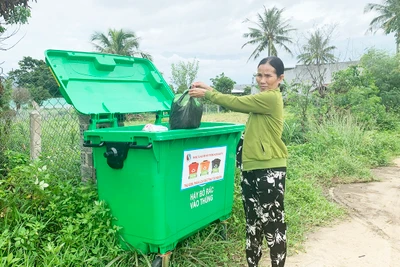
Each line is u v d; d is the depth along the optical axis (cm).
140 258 293
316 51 1574
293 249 380
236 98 276
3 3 598
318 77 1472
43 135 464
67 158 448
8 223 299
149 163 265
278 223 289
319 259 360
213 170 327
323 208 501
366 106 1284
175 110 290
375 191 613
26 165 364
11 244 280
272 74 278
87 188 346
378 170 791
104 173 295
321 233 430
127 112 366
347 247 390
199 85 292
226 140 340
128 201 284
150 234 276
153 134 254
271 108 274
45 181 329
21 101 518
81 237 298
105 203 298
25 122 512
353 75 1409
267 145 279
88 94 354
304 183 573
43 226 293
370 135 980
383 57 1944
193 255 322
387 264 351
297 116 1109
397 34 3259
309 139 934
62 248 290
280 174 284
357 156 822
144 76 439
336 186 649
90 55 382
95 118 335
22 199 320
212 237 353
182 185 290
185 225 297
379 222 467
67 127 460
